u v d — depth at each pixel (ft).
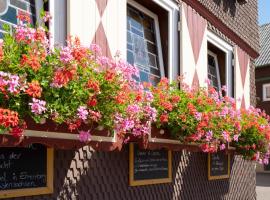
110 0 19.03
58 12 16.63
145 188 21.15
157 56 23.45
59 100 12.25
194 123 19.52
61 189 16.40
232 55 31.35
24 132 12.51
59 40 16.60
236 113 22.99
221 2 29.68
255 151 27.43
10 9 15.48
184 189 24.50
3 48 11.64
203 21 26.89
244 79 33.14
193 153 25.66
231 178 30.58
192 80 25.29
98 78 13.52
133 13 22.11
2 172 14.21
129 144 19.99
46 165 15.71
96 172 18.12
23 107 11.55
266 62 87.10
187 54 24.72
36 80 11.48
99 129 14.65
